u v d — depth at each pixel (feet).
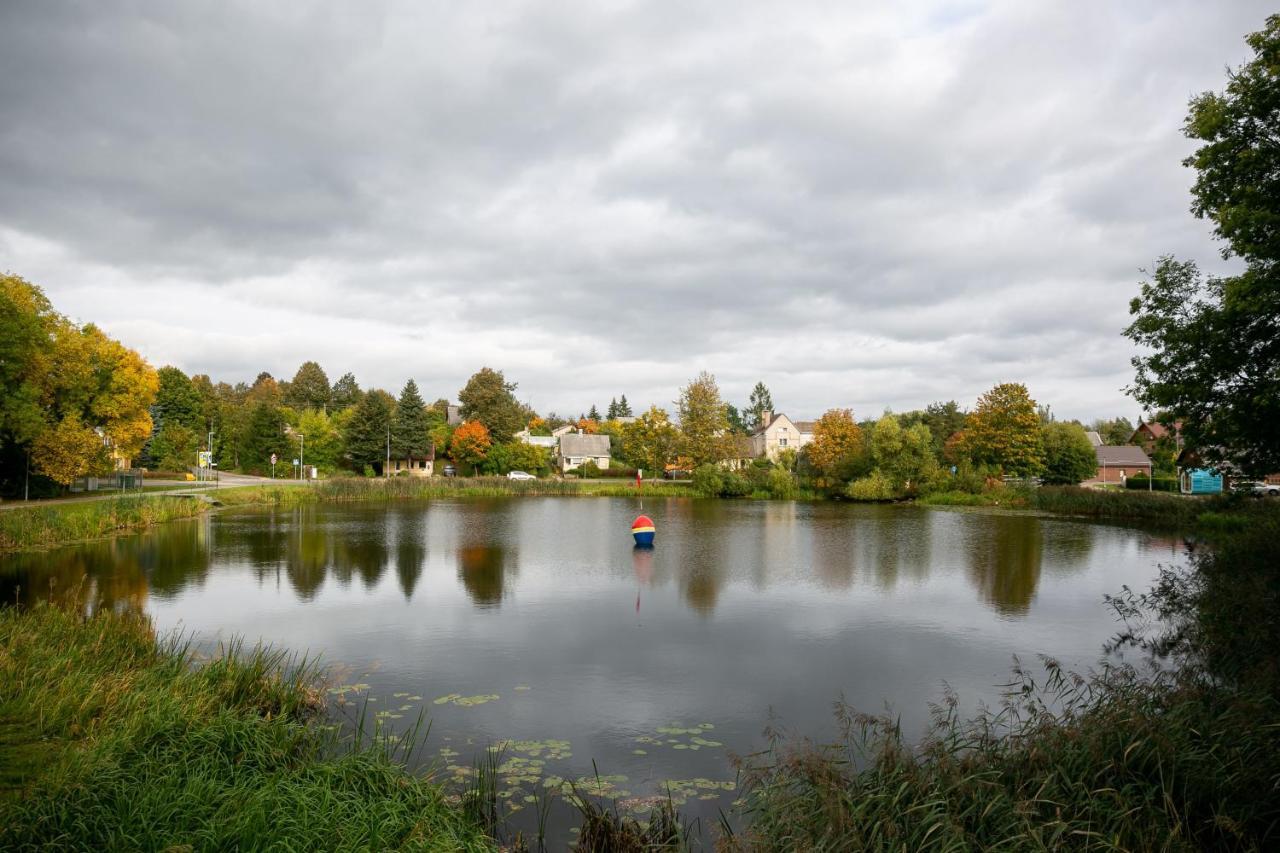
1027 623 56.49
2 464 120.37
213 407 310.24
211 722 27.22
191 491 163.22
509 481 218.79
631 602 64.18
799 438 363.15
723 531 124.67
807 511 169.78
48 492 129.90
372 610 60.03
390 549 95.61
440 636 51.72
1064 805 20.93
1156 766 23.27
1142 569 82.58
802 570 82.33
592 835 23.13
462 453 290.15
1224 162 51.83
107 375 137.80
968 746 25.72
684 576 77.97
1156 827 20.11
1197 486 195.31
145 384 145.69
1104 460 260.62
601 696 38.96
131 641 39.29
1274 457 53.31
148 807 20.25
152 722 26.40
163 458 232.73
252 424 259.60
